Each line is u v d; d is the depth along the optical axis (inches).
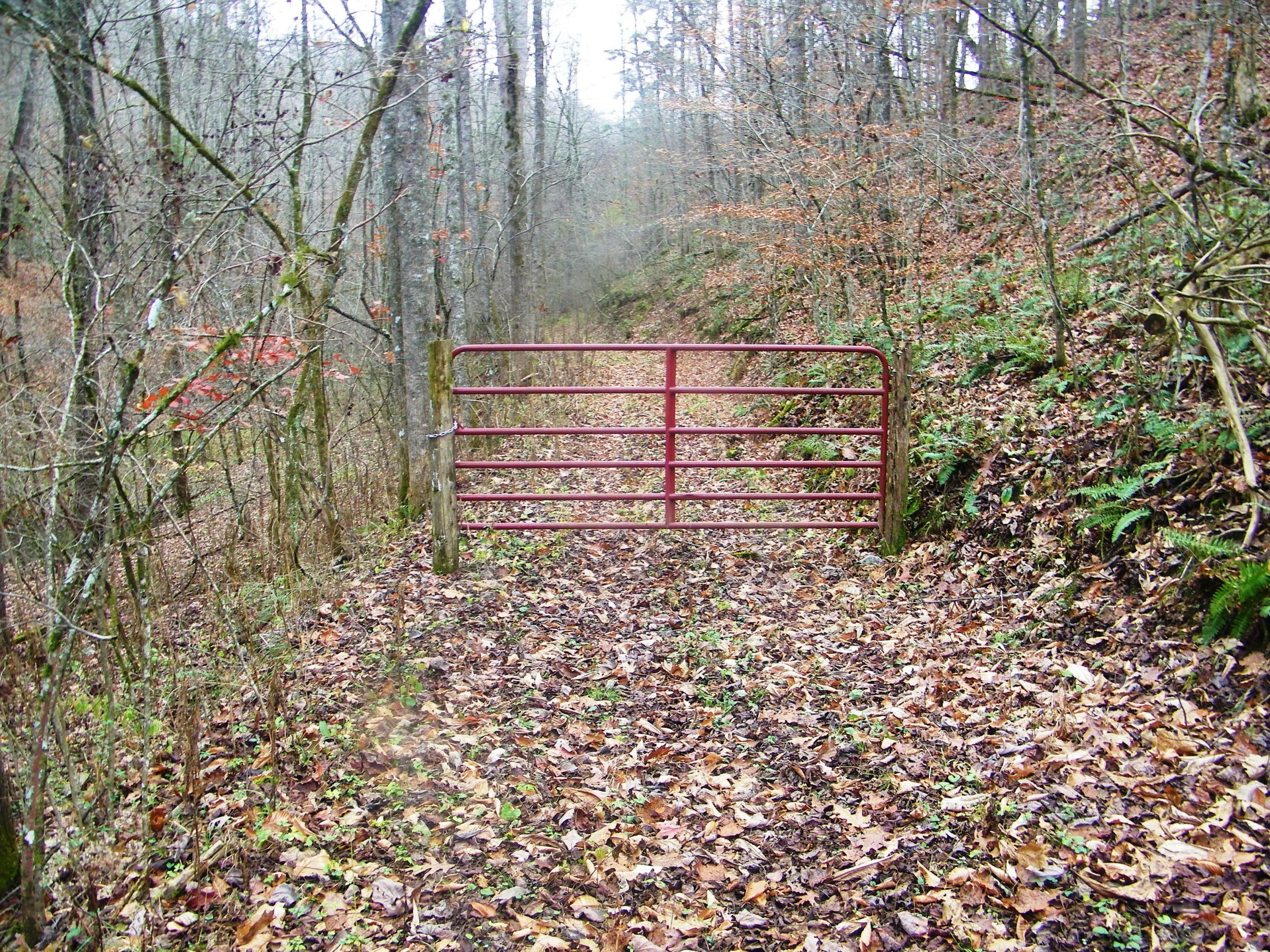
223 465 263.1
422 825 135.7
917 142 443.2
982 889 118.4
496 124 796.6
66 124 196.9
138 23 241.0
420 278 308.7
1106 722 151.3
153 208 203.9
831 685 181.9
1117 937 108.1
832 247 441.1
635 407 579.8
